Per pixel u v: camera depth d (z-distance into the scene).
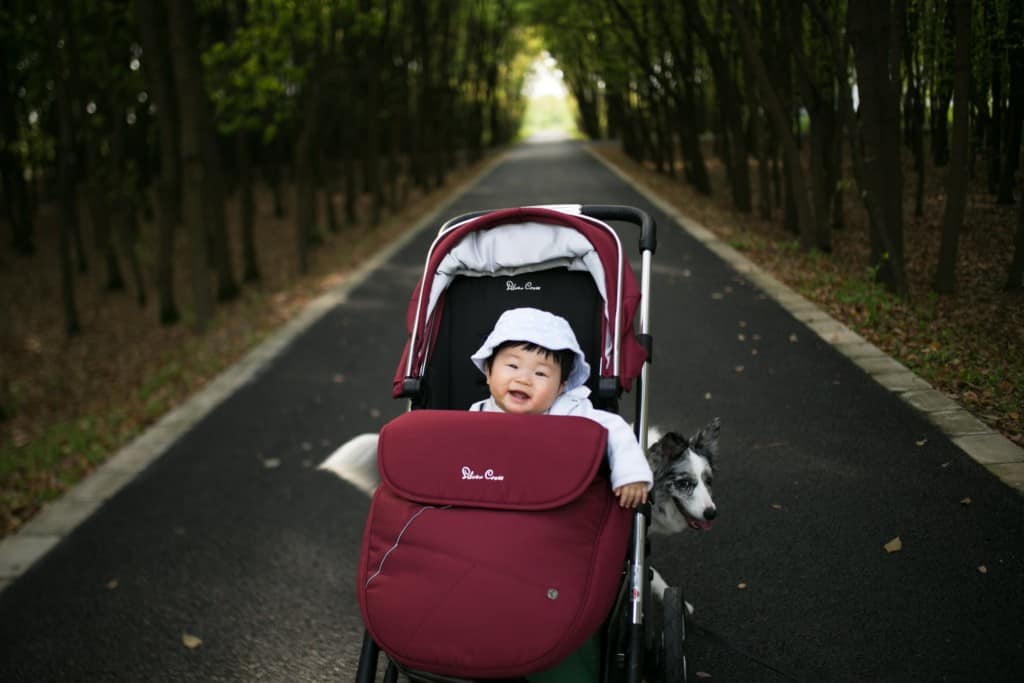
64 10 13.46
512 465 2.29
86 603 4.25
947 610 3.03
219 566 4.43
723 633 3.14
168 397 8.31
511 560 2.13
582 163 29.50
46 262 19.94
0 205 23.06
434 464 2.35
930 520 3.57
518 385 2.52
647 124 23.88
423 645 2.09
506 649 2.03
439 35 28.06
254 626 3.80
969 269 4.88
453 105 32.03
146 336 13.34
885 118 5.80
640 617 2.46
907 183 5.97
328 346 8.81
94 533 5.14
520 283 3.03
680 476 3.17
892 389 4.91
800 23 9.06
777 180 12.77
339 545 4.51
